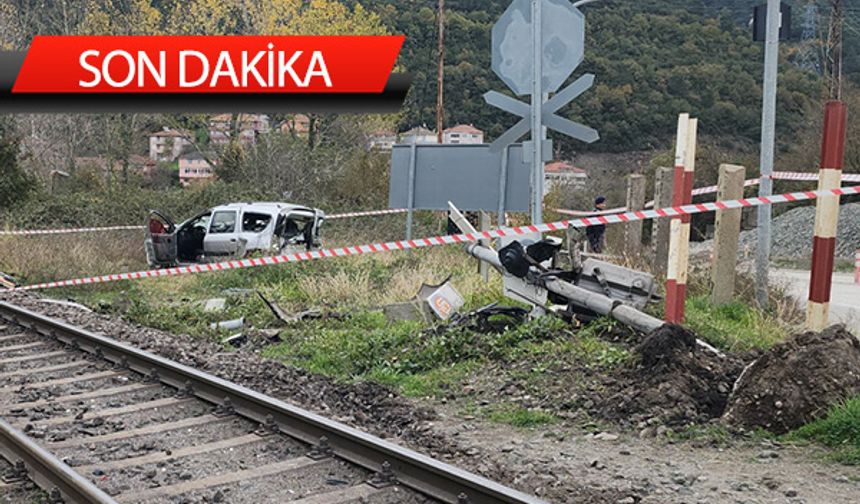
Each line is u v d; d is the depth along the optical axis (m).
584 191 42.41
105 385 8.23
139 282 17.39
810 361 6.90
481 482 5.03
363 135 41.88
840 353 6.93
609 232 19.34
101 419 7.07
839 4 34.91
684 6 71.56
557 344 9.14
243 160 37.97
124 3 43.62
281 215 18.84
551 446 6.64
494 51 10.47
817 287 9.34
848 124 35.12
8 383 8.29
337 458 6.04
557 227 9.82
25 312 11.02
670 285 9.76
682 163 9.76
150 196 29.81
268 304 12.41
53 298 15.40
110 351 9.25
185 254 19.14
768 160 11.44
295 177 35.28
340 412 7.64
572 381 8.12
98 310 13.61
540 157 10.31
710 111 60.91
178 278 17.44
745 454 6.31
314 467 5.88
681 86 63.50
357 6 43.78
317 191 35.50
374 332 10.50
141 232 22.81
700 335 9.62
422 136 56.22
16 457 6.03
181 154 61.78
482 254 10.92
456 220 11.17
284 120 42.53
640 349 8.09
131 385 8.16
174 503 5.29
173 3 44.25
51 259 18.38
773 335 10.06
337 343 10.24
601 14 68.06
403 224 26.77
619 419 7.18
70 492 5.33
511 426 7.23
